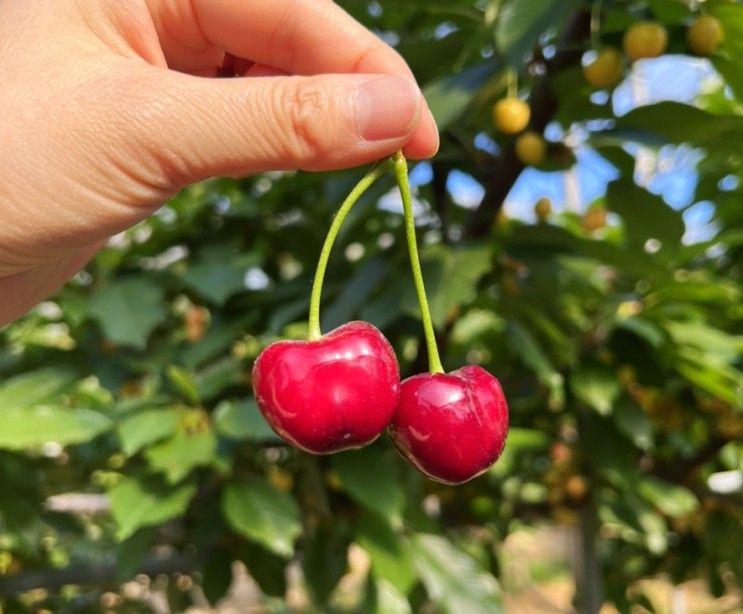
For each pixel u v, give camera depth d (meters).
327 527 0.21
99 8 0.13
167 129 0.12
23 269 0.15
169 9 0.17
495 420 0.11
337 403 0.11
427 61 0.20
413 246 0.12
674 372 0.25
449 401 0.11
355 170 0.20
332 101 0.12
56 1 0.13
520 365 0.27
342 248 0.24
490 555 0.31
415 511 0.21
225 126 0.12
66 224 0.13
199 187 0.26
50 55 0.13
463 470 0.11
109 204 0.13
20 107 0.13
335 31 0.16
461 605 0.20
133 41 0.14
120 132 0.12
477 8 0.21
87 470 0.26
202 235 0.25
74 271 0.18
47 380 0.21
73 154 0.13
